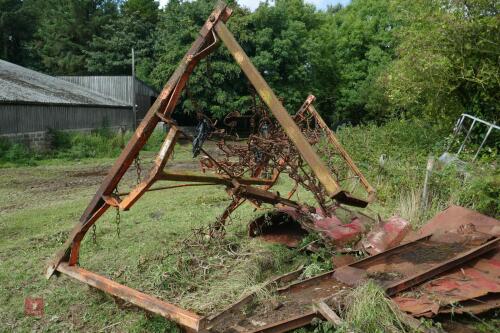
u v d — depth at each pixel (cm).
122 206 392
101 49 3744
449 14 966
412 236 538
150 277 471
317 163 335
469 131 938
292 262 527
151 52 3541
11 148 1589
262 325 347
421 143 1070
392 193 835
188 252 517
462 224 534
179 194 971
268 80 2683
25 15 4081
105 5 4112
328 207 519
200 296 425
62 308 421
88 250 571
